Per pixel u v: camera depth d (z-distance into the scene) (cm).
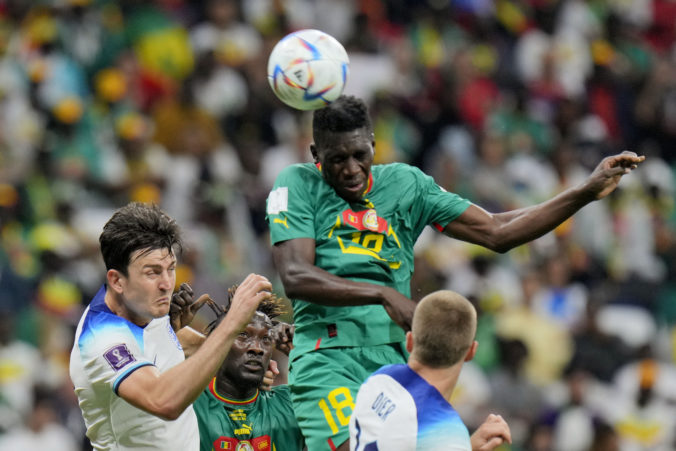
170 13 5281
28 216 4322
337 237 1845
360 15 5397
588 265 4928
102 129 4738
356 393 1822
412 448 1552
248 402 2012
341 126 1798
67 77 4869
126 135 4619
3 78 4819
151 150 4731
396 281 1870
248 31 5312
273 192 1866
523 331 4375
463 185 4994
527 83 5772
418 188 1917
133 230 1672
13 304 4012
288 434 2030
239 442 1989
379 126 5084
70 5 5047
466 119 5381
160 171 4578
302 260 1798
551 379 4328
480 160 5109
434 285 4241
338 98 1809
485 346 4091
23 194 4350
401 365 1614
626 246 5159
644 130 5900
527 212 1911
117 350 1670
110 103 4878
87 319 1719
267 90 5072
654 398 4341
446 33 5741
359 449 1594
